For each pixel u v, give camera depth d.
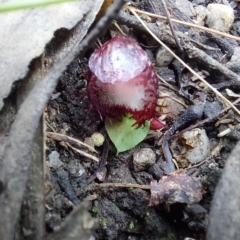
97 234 0.05
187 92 0.06
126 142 0.05
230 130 0.05
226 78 0.06
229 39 0.06
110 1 0.05
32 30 0.05
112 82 0.05
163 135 0.05
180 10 0.06
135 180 0.05
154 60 0.06
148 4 0.06
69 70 0.05
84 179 0.05
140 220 0.05
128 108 0.05
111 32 0.06
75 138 0.05
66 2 0.05
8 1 0.05
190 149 0.05
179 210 0.05
